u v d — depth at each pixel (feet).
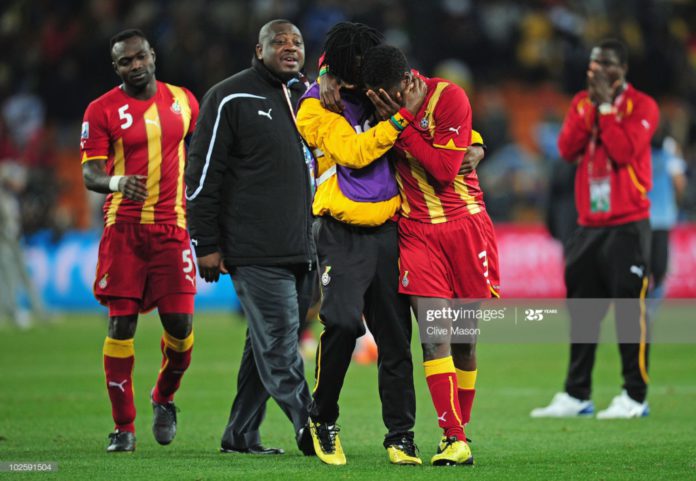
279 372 72.28
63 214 242.58
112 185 75.87
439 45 280.72
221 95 73.31
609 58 95.76
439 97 65.77
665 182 120.37
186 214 77.82
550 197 129.70
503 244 228.63
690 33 315.17
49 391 113.50
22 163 274.98
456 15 281.13
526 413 99.81
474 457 72.33
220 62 262.06
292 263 73.61
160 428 80.38
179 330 79.25
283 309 73.05
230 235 73.72
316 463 68.74
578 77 280.92
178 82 259.80
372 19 272.72
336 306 66.28
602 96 95.66
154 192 79.15
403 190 68.28
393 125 64.34
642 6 294.46
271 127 73.72
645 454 73.82
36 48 286.87
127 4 281.95
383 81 64.28
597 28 287.48
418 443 81.05
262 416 76.59
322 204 67.00
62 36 286.05
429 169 65.67
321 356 67.36
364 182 66.23
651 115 96.17
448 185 67.36
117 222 78.79
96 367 136.05
